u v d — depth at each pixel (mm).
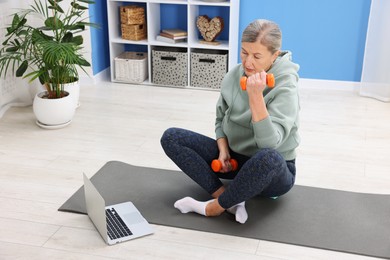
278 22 3941
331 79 3986
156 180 2514
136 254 1951
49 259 1922
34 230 2107
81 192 2404
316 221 2156
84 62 3250
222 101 2219
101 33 4148
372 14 3568
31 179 2535
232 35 3854
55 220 2182
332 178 2553
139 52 4270
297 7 3871
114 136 3070
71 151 2855
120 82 4141
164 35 4012
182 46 3932
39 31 3162
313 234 2064
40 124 3199
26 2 3422
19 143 2959
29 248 1987
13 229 2113
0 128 3182
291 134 2088
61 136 3062
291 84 1983
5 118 3346
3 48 3203
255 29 1893
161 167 2666
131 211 2219
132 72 4070
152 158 2775
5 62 3221
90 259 1923
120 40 4070
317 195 2375
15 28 3127
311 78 4023
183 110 3516
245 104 2082
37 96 3182
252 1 3930
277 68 2016
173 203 2299
